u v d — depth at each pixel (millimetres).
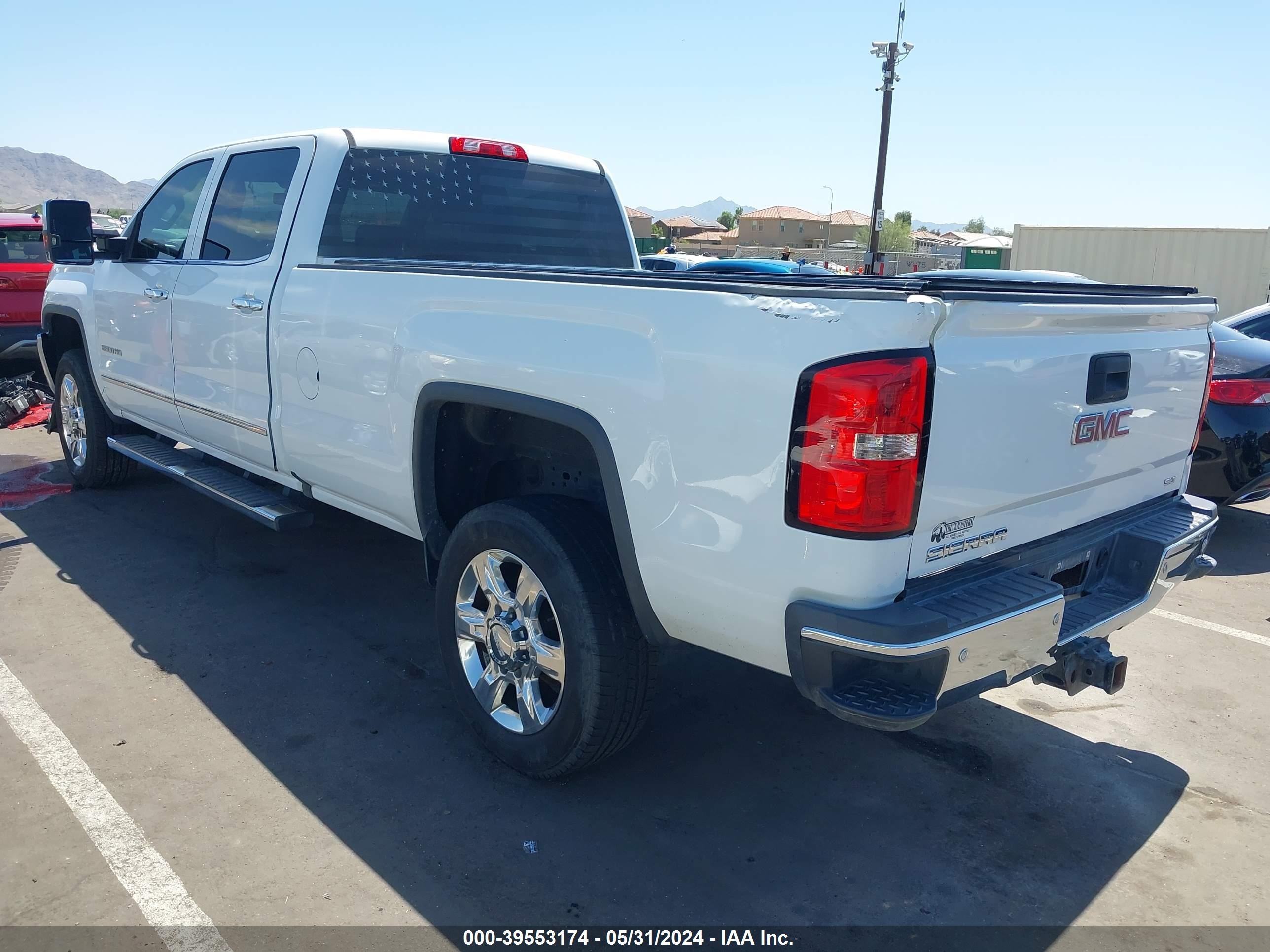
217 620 4367
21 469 6891
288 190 4102
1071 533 2939
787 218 109750
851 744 3514
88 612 4410
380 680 3861
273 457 4137
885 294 2174
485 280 3035
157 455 5168
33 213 9375
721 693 3891
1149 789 3277
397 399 3324
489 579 3145
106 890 2580
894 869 2801
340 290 3605
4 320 8750
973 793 3219
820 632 2277
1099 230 22281
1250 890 2756
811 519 2260
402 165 4223
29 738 3334
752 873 2758
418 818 2949
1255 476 5797
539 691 3135
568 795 3109
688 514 2506
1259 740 3639
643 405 2562
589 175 4973
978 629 2305
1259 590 5355
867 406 2168
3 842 2768
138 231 5355
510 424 3225
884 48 24906
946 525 2404
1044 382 2574
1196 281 21172
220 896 2572
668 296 2529
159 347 4863
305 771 3189
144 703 3607
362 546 5422
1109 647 2857
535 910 2562
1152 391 3080
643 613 2758
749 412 2340
